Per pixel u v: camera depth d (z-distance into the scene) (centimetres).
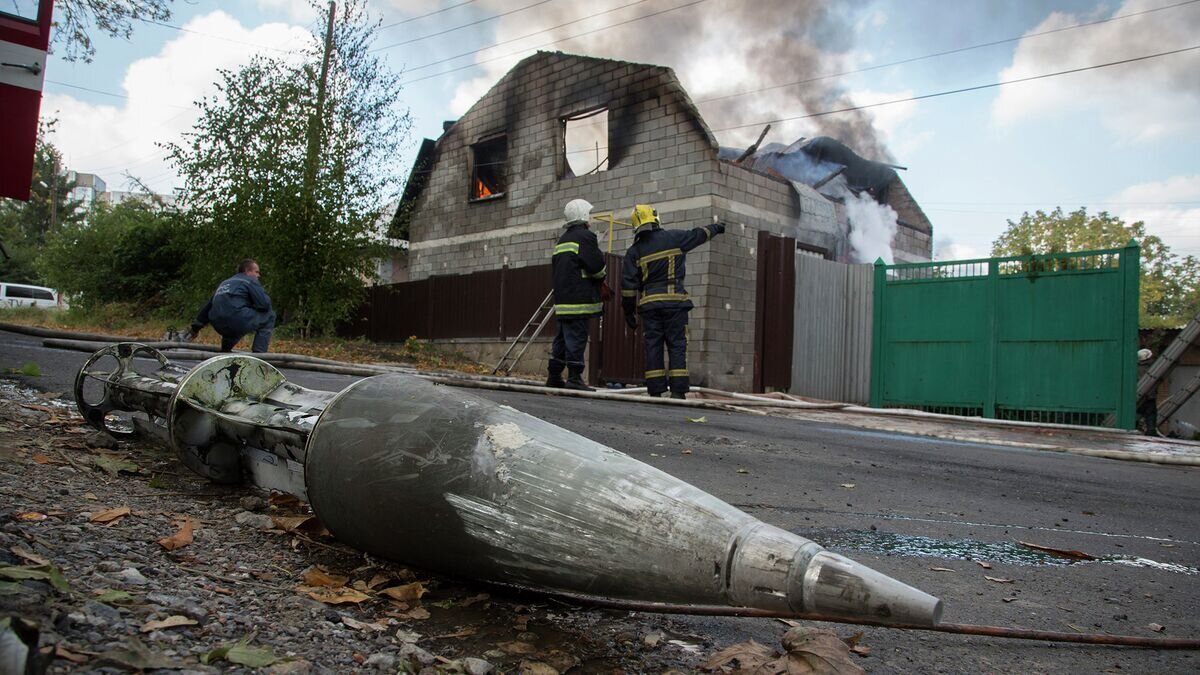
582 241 832
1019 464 548
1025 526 354
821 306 1273
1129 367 1020
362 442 187
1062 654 202
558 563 158
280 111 1609
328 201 1647
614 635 192
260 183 1600
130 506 251
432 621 189
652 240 840
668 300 830
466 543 169
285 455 251
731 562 140
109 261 2055
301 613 176
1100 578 276
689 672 172
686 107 1427
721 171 1411
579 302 838
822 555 134
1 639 96
